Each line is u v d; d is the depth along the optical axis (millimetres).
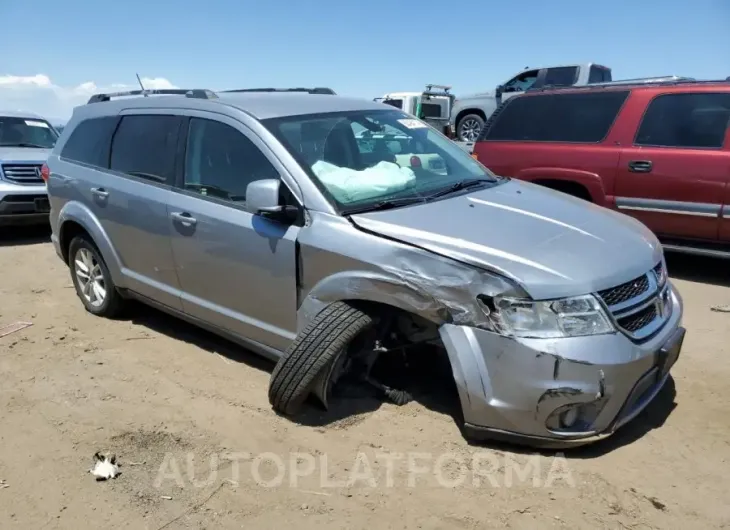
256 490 3045
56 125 11648
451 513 2840
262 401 3869
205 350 4703
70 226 5453
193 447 3418
